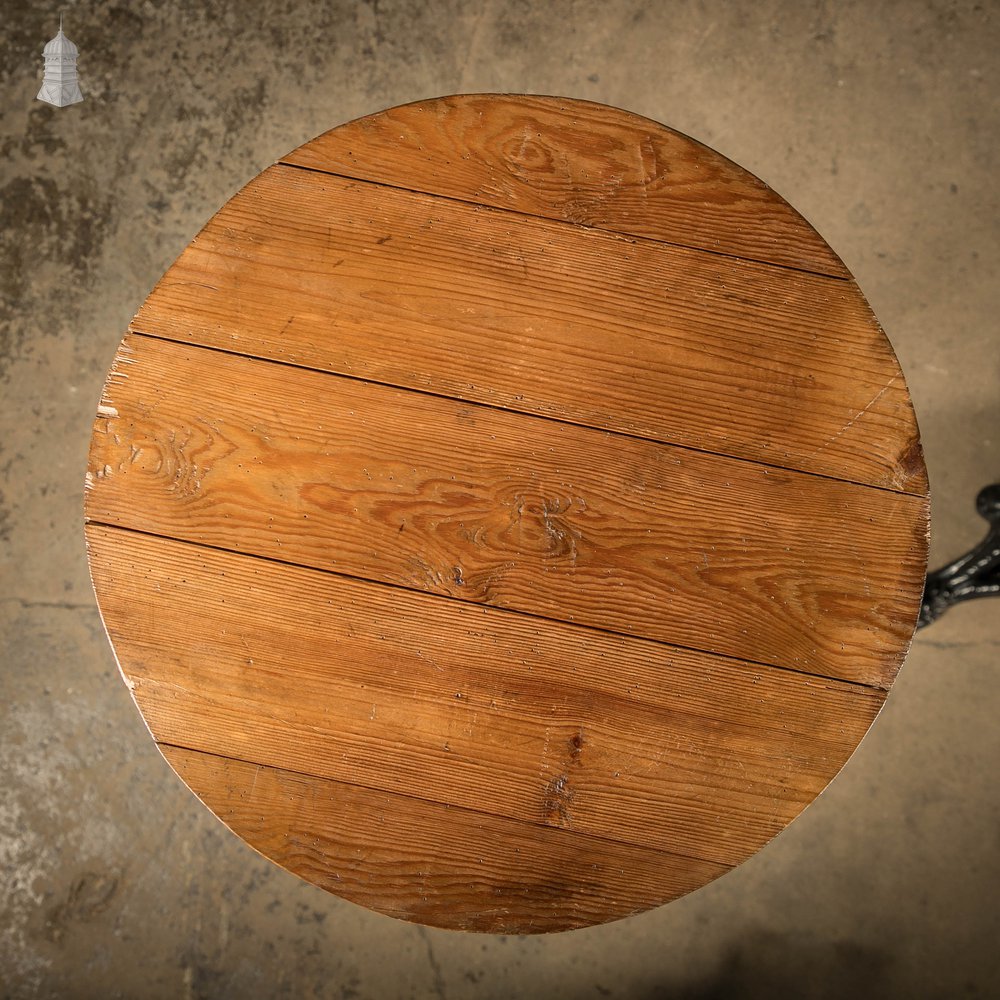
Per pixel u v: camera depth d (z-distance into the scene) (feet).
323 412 3.10
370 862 3.09
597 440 3.10
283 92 4.81
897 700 4.63
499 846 3.09
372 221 3.11
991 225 4.75
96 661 4.63
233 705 3.10
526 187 3.11
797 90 4.82
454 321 3.10
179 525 3.10
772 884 4.58
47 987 4.54
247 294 3.10
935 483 4.70
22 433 4.69
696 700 3.09
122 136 4.79
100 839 4.60
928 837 4.57
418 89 4.83
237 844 4.60
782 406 3.10
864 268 4.77
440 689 3.10
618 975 4.56
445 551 3.10
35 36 4.84
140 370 3.10
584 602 3.10
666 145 3.13
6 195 4.76
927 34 4.81
